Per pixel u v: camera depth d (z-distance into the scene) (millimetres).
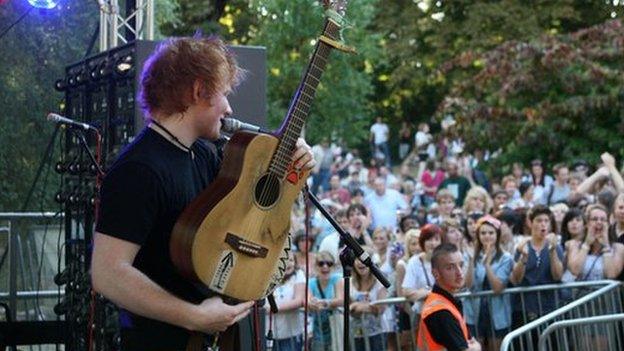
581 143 17266
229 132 4039
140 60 6773
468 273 8703
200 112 3770
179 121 3764
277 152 3869
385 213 14602
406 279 8648
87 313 7238
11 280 8664
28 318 8703
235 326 3859
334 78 20109
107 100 7199
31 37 9195
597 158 17078
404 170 23062
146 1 7984
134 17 8008
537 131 17359
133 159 3676
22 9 9188
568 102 17094
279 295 8547
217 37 4008
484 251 8711
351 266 4859
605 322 7551
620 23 17578
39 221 8828
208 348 3828
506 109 17828
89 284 7234
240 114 6820
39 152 9164
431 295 6906
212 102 3768
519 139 17438
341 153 22109
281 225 3879
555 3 23922
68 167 7637
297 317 8570
